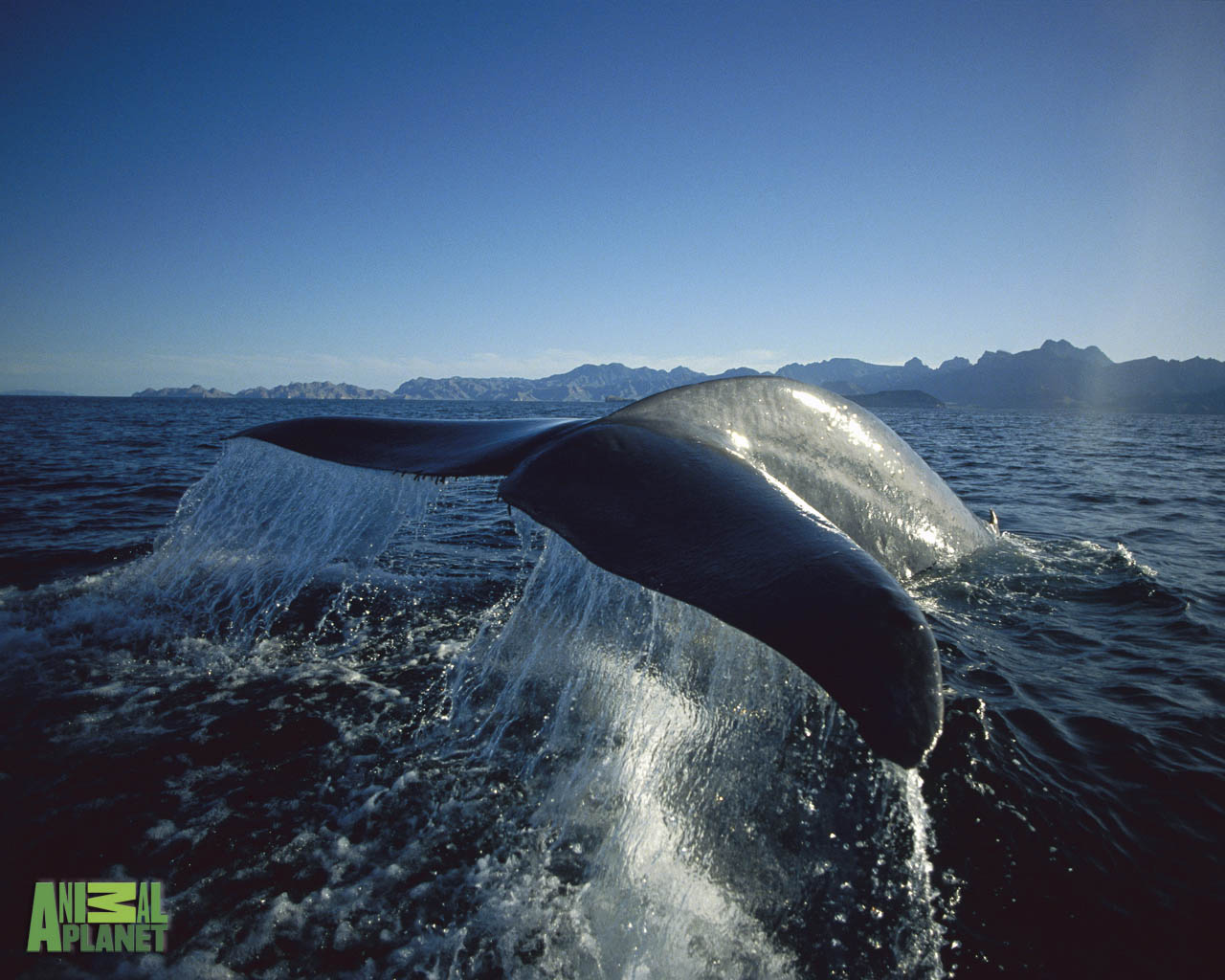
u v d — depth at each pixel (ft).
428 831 9.86
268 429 16.17
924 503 17.71
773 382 14.69
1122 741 12.62
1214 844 10.04
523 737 11.85
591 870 9.23
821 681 6.59
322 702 13.19
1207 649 16.49
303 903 8.64
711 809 9.87
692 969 8.00
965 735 12.52
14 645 15.28
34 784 10.73
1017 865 9.48
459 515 32.22
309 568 16.53
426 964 7.92
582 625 12.78
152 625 16.38
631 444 10.99
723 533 8.86
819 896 8.88
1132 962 8.16
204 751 11.62
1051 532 31.12
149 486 42.57
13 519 31.01
